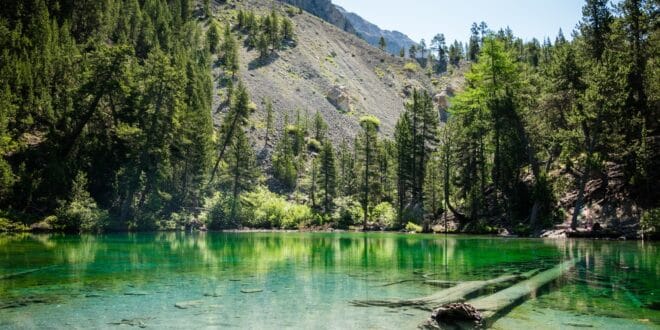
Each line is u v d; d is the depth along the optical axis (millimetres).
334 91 128250
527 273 15609
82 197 43562
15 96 45094
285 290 12742
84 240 32250
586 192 37062
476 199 45469
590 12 41562
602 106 33625
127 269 17016
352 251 25219
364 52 182875
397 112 142375
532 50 111625
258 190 68875
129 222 47281
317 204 73438
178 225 53688
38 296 11773
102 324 9094
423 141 61219
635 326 8891
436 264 18641
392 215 57625
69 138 47500
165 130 51969
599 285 13164
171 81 51969
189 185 60750
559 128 38031
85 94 48281
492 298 11297
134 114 51875
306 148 103062
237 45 134375
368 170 64000
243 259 20734
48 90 51594
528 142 41562
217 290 12695
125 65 49344
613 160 36688
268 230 58281
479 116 46250
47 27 58688
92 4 76750
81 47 65438
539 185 37938
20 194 40594
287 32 159000
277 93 121750
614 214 33219
